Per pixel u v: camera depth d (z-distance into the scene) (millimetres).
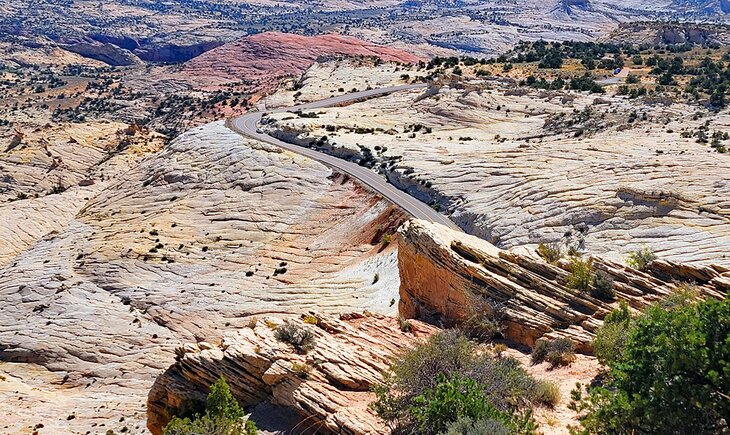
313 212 87938
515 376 18844
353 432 17828
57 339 66562
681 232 56312
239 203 93625
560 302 25859
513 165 82250
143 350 64188
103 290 76500
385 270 67438
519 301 26484
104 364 62688
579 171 74375
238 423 19609
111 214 100438
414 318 30500
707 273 26062
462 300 28344
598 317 24609
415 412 15984
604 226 60594
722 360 13688
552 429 17203
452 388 15766
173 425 19625
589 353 22828
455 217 74750
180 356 24938
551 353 22531
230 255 81938
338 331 25094
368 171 94562
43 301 75062
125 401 53875
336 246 79438
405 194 84812
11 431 46875
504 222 67688
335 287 68938
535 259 28516
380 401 18078
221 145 110938
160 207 98750
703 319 14641
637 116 102438
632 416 14727
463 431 14617
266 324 26047
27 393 56812
